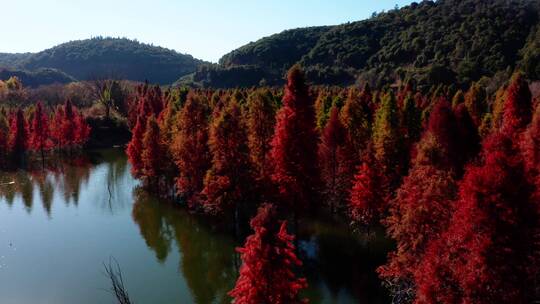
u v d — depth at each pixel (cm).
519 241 2022
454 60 13050
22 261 4166
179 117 5912
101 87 14312
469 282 2017
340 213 4953
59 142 10262
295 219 4172
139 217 5481
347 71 15438
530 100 4697
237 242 4581
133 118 11662
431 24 16250
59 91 15462
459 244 2148
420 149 3381
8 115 11544
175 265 4103
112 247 4534
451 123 3706
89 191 6838
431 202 2709
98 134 11794
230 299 3478
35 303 3422
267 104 4519
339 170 4903
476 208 2075
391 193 4078
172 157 5947
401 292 3041
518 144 3625
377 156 4638
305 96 3969
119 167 8856
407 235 2898
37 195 6606
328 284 3572
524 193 2056
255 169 4578
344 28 19462
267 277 2112
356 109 5466
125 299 1464
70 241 4694
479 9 16350
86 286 3691
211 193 4569
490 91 9856
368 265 3881
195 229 5016
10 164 8894
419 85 11531
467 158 3591
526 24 14262
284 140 3941
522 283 2033
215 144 4562
